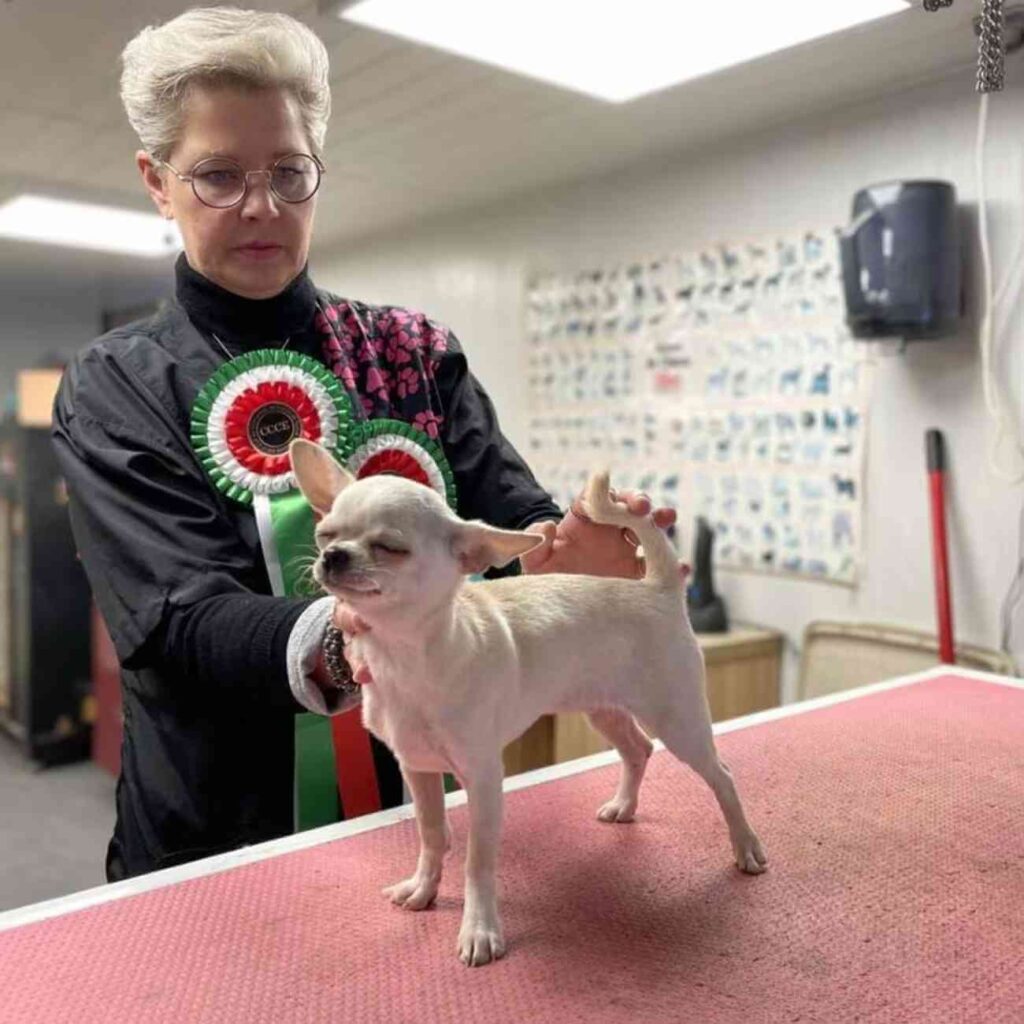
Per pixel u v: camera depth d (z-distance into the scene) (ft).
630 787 3.26
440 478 3.76
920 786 3.56
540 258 11.07
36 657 12.62
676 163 9.47
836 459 8.33
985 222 7.17
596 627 2.83
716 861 2.95
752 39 6.64
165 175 3.38
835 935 2.52
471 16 6.30
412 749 2.55
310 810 3.41
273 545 3.31
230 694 2.89
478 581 2.96
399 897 2.68
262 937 2.50
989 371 7.22
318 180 3.47
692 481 9.56
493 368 11.85
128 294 18.29
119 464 3.08
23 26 6.58
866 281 7.14
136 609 2.94
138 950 2.43
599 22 6.38
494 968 2.36
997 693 4.81
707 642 8.37
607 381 10.37
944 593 7.25
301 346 3.67
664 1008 2.20
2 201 11.29
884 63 7.14
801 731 4.17
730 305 9.08
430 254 12.69
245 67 3.12
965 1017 2.17
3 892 8.77
